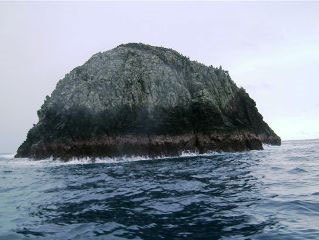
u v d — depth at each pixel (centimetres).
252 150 4172
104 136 3703
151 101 4072
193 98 4322
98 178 1988
